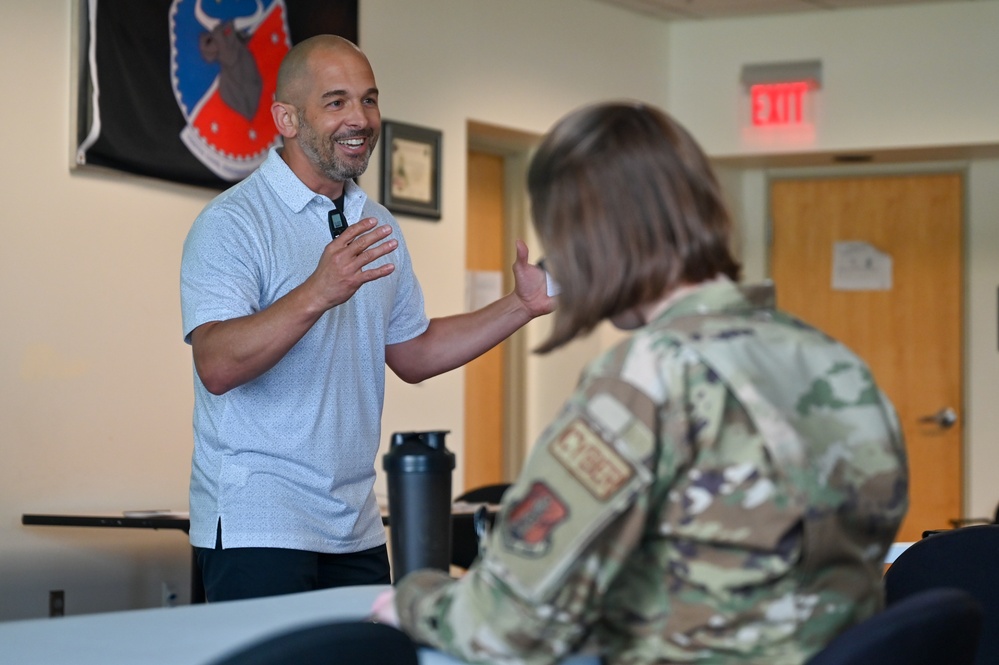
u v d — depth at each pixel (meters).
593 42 5.82
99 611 3.90
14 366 3.67
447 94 5.15
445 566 1.51
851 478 1.09
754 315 1.14
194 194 4.19
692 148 1.13
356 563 2.29
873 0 5.84
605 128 1.12
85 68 3.80
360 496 2.29
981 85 5.82
